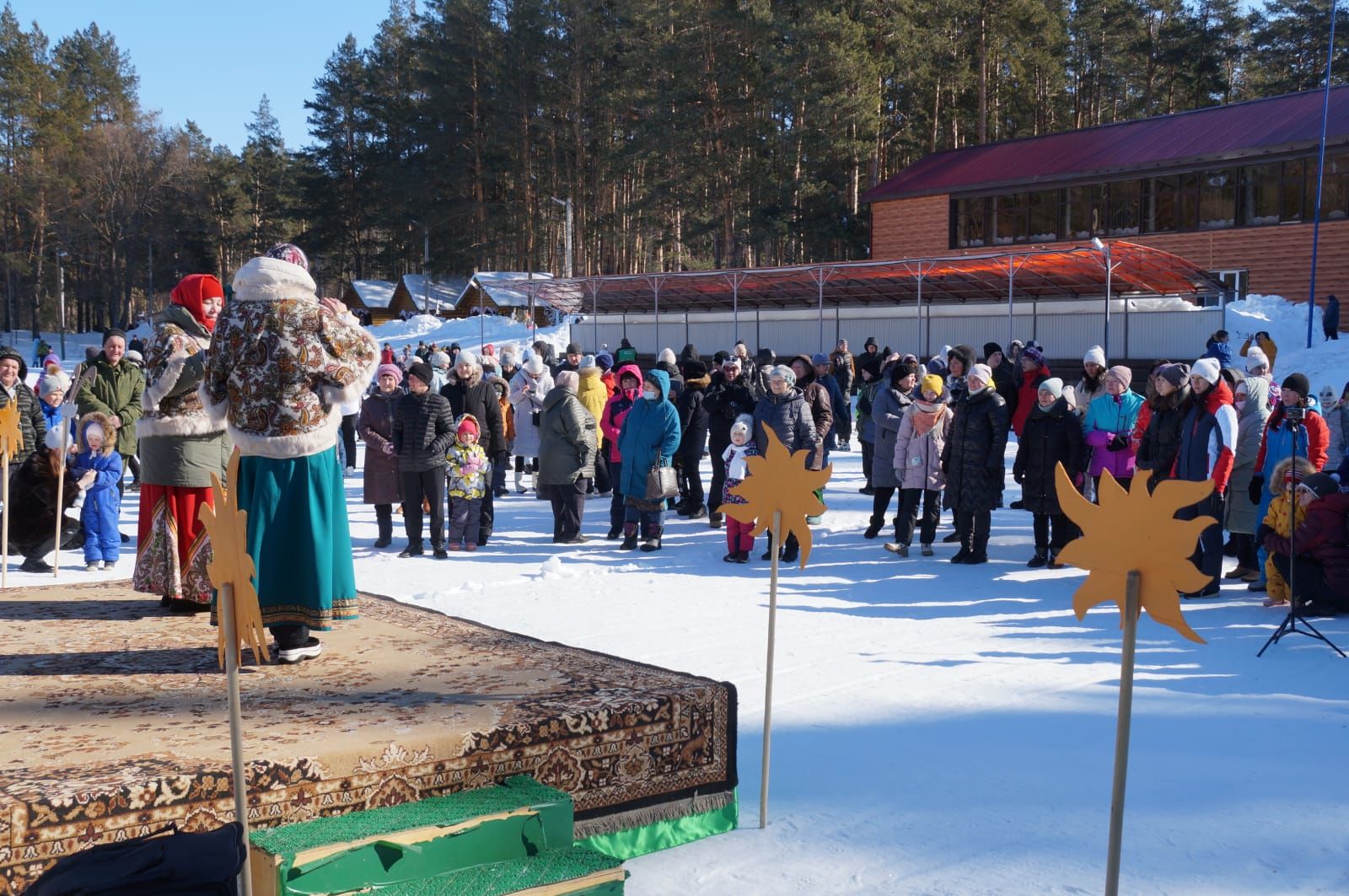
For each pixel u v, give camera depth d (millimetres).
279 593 4441
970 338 36625
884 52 55500
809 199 54250
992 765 5031
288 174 97625
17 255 90750
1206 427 9203
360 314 73250
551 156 68562
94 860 2596
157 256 96812
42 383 11922
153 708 3834
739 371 13477
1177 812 4441
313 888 2990
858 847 4066
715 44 55562
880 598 9125
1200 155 36375
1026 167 41469
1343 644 7523
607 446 15648
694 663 6922
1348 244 34000
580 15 65062
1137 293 33219
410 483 11211
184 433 5543
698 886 3727
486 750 3611
